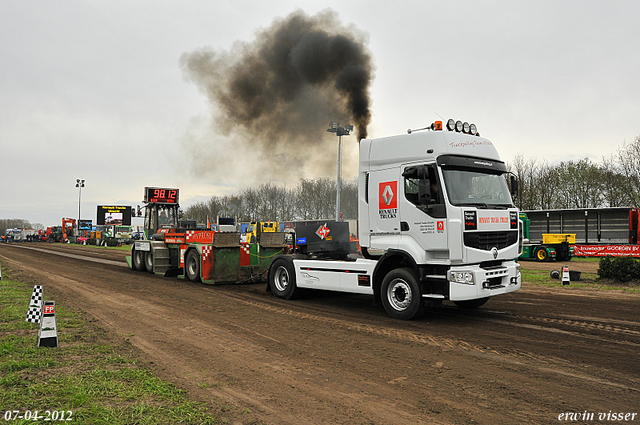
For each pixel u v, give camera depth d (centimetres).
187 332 741
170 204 1911
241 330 758
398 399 449
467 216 767
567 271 1400
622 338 703
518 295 1180
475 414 412
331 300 1080
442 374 529
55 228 7625
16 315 825
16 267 1964
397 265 895
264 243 1423
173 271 1670
